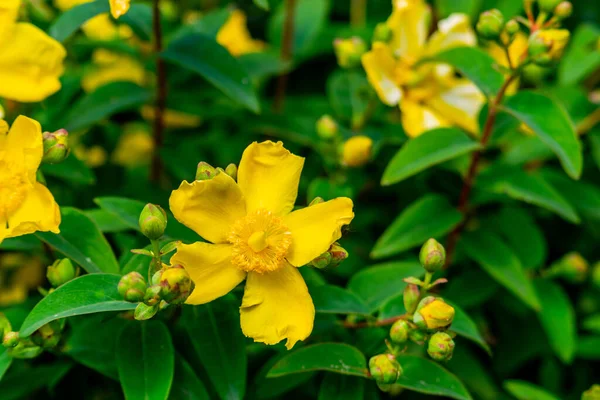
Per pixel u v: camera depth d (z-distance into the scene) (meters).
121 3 0.41
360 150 0.47
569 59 0.53
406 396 0.48
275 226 0.39
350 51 0.49
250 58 0.53
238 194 0.39
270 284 0.39
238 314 0.41
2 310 0.44
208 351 0.40
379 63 0.48
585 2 0.61
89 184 0.50
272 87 0.59
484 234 0.48
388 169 0.45
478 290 0.49
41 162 0.40
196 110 0.52
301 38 0.56
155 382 0.40
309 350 0.41
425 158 0.45
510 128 0.47
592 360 0.53
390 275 0.44
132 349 0.40
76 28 0.44
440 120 0.49
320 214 0.40
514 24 0.43
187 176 0.50
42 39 0.41
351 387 0.42
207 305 0.41
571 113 0.52
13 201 0.40
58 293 0.38
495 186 0.47
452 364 0.48
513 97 0.44
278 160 0.40
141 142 0.56
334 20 0.67
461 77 0.53
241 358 0.40
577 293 0.54
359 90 0.51
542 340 0.51
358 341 0.43
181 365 0.41
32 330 0.38
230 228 0.39
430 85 0.49
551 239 0.54
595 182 0.54
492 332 0.52
